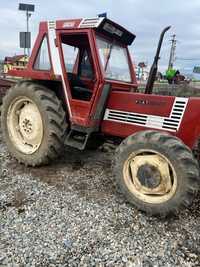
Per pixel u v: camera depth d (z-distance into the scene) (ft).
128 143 9.49
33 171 12.37
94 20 10.76
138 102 10.66
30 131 12.81
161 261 7.11
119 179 9.75
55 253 7.18
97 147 14.06
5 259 6.89
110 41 11.96
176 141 8.77
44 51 12.25
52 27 11.74
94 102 11.13
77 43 12.55
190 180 8.43
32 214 8.84
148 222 8.84
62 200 9.83
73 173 12.31
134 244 7.70
